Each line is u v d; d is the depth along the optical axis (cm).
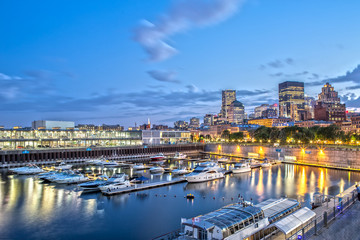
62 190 9038
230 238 3950
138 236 5375
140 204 7450
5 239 5247
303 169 13875
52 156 16938
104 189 8531
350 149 14038
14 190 9031
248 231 4219
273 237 4428
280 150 17725
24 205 7344
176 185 9944
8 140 18350
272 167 14700
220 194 8556
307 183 10231
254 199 7912
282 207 5306
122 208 7100
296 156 16562
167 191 8956
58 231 5625
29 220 6234
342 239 4044
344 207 5512
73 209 7012
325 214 4559
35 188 9331
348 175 11912
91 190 8862
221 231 3881
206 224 4000
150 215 6562
